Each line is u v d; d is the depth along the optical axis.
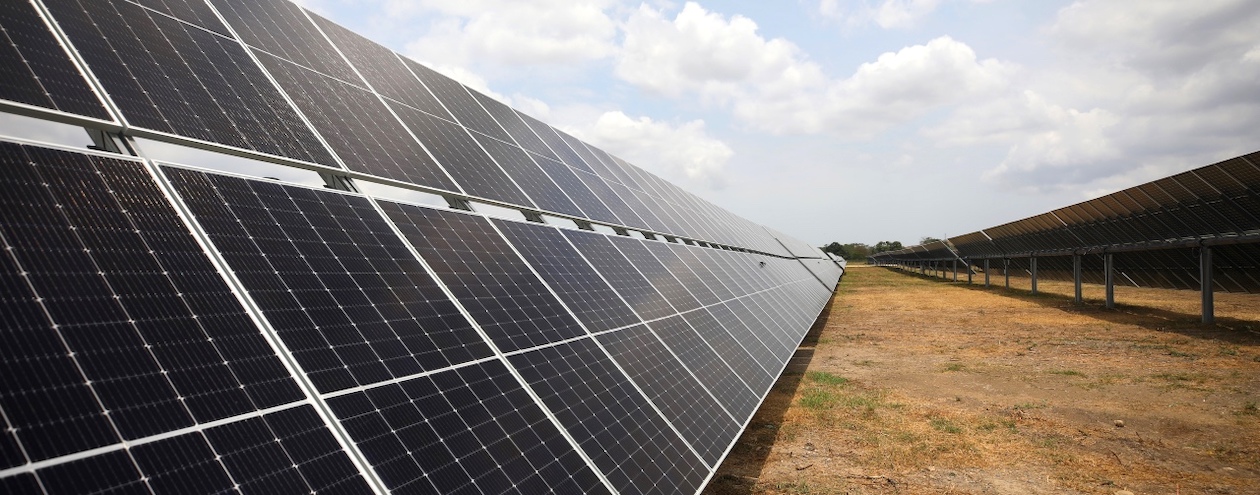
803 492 12.23
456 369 7.49
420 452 6.09
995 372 23.14
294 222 7.66
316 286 7.00
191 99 8.14
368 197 9.42
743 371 14.51
